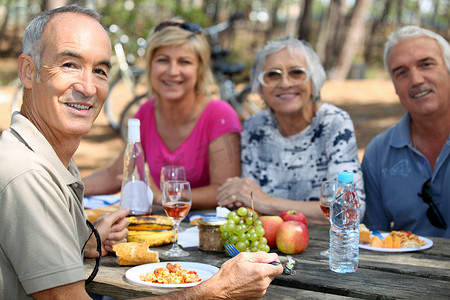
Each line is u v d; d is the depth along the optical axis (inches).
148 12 488.4
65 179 61.1
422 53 103.8
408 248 78.5
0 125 356.5
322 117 109.3
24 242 53.4
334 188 78.4
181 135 123.8
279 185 112.2
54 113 61.3
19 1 889.5
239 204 100.6
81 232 63.2
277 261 60.9
